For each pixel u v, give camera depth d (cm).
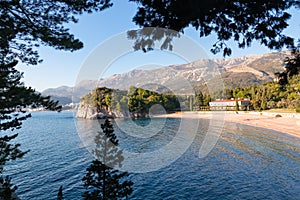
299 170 1238
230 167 1304
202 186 1013
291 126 3312
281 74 354
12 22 372
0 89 306
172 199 891
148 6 312
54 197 936
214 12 296
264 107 5631
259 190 963
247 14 301
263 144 2088
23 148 1922
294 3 278
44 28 433
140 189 978
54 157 1574
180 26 316
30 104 333
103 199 353
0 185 362
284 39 317
